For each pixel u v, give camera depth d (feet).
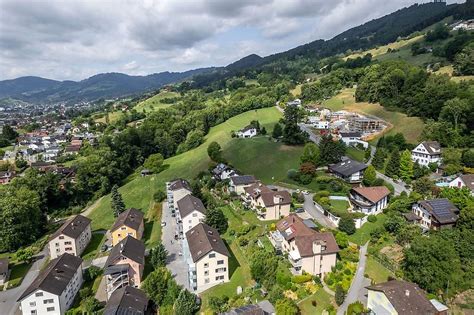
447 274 200.54
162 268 237.86
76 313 219.00
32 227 355.56
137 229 309.63
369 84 614.75
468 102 392.68
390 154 384.27
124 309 195.62
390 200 299.58
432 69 608.19
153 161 499.10
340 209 293.23
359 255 235.61
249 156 452.35
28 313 215.51
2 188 415.44
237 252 265.95
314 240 220.02
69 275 237.45
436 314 174.19
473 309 188.55
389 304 173.06
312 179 363.76
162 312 209.97
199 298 220.23
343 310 188.44
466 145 373.40
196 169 457.68
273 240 257.34
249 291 215.51
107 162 500.74
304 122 586.04
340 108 627.46
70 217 419.95
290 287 204.13
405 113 504.02
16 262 306.76
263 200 300.20
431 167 350.64
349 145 457.27
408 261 213.87
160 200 405.39
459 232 228.43
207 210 309.83
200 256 229.25
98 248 320.50
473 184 286.25
